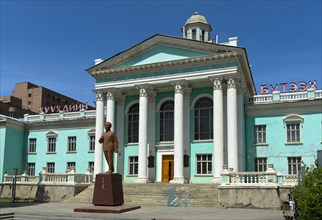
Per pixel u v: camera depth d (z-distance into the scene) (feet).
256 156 118.21
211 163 115.65
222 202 89.45
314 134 112.68
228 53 108.88
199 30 153.38
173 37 117.70
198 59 112.68
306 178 46.24
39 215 63.67
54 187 109.09
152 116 125.90
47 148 155.33
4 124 151.84
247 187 87.92
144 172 115.85
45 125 157.17
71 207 84.74
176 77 116.26
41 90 314.96
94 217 58.85
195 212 74.69
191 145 118.93
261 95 121.80
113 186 67.97
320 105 113.50
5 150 149.79
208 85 120.37
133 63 124.36
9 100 265.13
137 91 128.77
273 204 84.69
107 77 127.13
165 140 124.16
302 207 45.47
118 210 63.82
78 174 111.34
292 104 116.47
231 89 108.78
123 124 130.00
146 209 77.10
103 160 124.77
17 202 105.81
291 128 116.67
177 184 103.09
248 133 120.67
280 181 90.12
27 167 157.48
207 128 118.93
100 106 126.72
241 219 62.64
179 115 113.91
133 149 127.44
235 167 104.01
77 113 152.35
